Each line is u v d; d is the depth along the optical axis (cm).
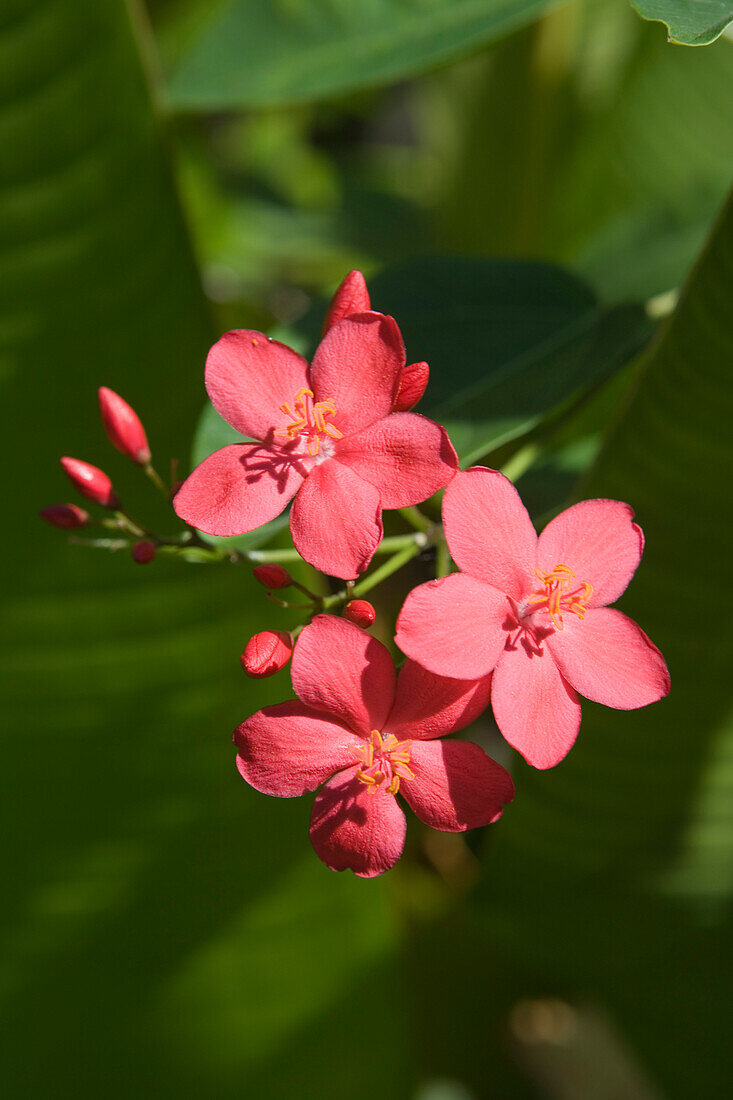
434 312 40
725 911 44
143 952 44
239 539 38
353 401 37
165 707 42
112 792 43
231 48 40
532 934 45
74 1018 45
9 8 37
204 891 44
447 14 40
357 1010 46
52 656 41
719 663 41
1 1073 45
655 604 41
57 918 44
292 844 43
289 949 45
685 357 38
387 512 41
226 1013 45
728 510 39
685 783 42
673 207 43
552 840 44
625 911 45
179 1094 46
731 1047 46
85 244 39
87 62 37
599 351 39
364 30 40
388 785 37
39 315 39
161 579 41
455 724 37
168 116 38
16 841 43
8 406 40
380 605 44
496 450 40
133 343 39
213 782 43
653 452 39
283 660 37
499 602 36
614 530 37
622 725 42
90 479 37
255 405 37
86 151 38
